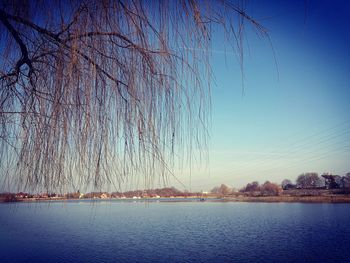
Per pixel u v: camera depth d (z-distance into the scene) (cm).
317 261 1920
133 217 4497
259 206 6662
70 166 150
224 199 10412
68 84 149
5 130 165
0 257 2052
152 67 166
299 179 9606
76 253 2211
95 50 155
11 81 167
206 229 3356
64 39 154
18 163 158
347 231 2977
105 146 153
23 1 155
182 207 7094
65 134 149
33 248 2344
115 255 2161
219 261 1992
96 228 3350
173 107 167
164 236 2934
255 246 2456
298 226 3391
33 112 158
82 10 153
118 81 161
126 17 159
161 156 162
